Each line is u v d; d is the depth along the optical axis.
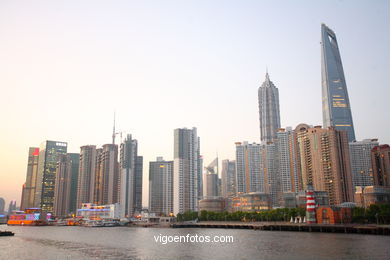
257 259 113.19
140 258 120.69
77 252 139.38
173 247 150.62
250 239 174.00
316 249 130.00
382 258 108.62
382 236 172.25
